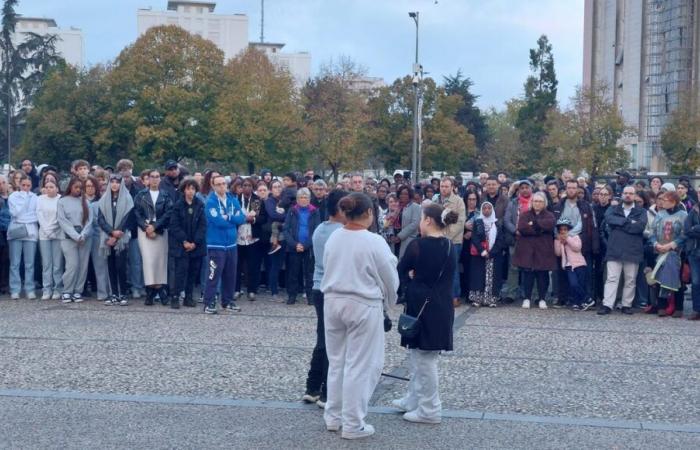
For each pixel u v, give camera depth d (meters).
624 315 14.05
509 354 10.42
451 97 46.94
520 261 14.63
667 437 6.96
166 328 12.05
